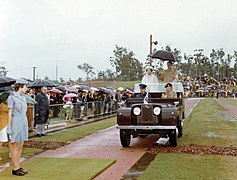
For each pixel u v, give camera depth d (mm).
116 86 80000
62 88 27125
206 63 126562
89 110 24156
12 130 7789
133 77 102562
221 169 8430
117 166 9000
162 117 11289
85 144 12594
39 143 12367
